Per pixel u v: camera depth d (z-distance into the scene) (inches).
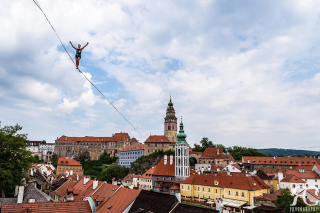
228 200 3772.1
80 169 7357.3
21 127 2859.3
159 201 1921.8
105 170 6378.0
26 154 2760.8
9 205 1390.3
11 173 2541.8
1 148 2576.3
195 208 1660.9
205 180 4320.9
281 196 3174.2
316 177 4517.7
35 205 1435.8
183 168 5177.2
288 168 6136.8
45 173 5610.2
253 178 3961.6
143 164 7406.5
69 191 3046.3
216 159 6599.4
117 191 2434.8
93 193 2723.9
